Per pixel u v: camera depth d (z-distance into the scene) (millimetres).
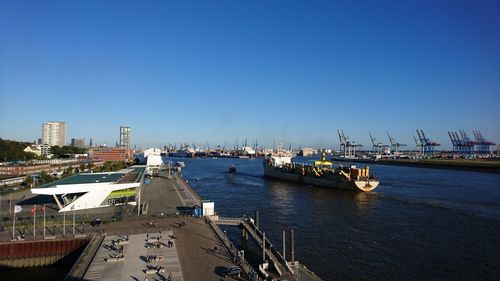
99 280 56375
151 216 104625
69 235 82312
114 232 85062
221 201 163000
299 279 64000
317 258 83375
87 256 68062
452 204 149000
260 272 68188
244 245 94375
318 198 171875
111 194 122188
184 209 118188
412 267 77938
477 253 86500
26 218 100750
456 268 77375
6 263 77188
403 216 126625
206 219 100062
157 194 157000
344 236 101500
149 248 72500
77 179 141500
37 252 78688
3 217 102500
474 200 159000
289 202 160125
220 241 79688
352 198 170500
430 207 143000
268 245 83625
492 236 100500
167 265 63250
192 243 77625
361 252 87562
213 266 64438
